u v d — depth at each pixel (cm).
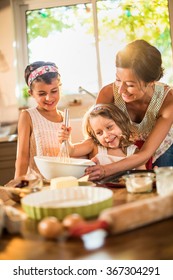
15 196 95
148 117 158
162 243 62
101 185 107
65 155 139
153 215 69
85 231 64
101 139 151
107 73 223
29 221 76
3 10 219
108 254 59
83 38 224
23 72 228
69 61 226
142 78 153
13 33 220
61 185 97
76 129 212
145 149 133
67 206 74
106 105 153
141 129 160
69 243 64
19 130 160
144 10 218
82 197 85
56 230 64
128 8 219
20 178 104
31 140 160
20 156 154
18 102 224
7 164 212
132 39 221
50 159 125
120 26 220
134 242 63
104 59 222
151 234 65
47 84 157
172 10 215
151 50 154
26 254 61
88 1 220
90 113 153
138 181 95
